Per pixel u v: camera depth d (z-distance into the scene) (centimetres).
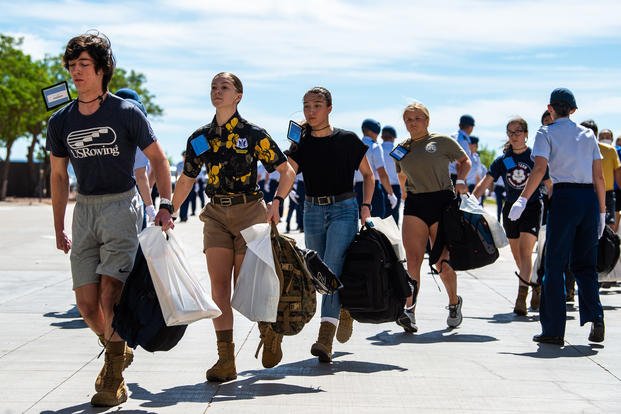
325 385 632
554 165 809
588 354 760
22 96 5128
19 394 596
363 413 556
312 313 650
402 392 613
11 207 3941
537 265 995
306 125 741
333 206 731
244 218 636
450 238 856
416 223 870
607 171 1187
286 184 644
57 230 608
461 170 880
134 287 561
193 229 2356
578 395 612
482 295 1150
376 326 908
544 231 991
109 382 569
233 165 634
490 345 800
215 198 638
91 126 565
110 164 570
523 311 988
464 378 661
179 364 698
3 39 5250
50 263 1412
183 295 555
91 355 722
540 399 599
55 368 675
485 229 859
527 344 807
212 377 638
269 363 659
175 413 550
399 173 952
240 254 639
